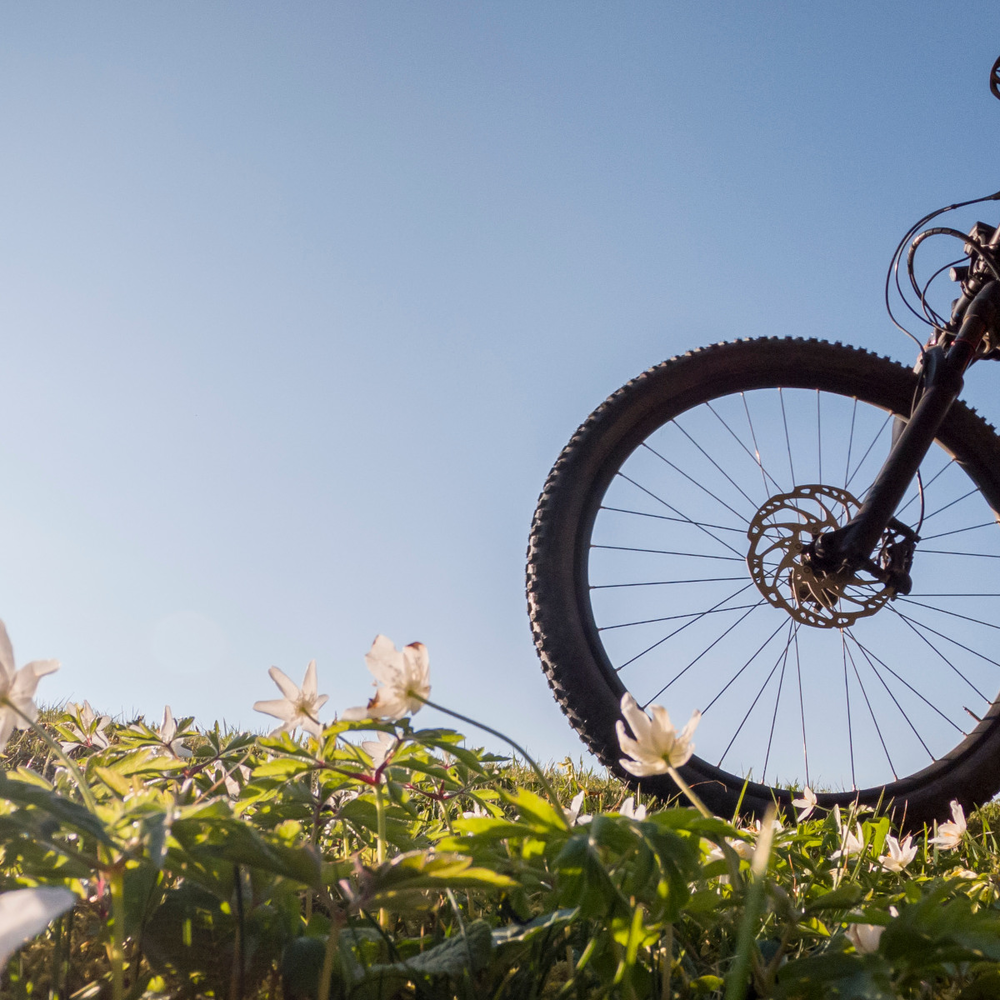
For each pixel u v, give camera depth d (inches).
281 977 30.1
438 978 31.1
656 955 33.9
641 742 31.7
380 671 32.5
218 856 26.4
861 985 25.2
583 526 100.4
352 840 53.3
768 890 30.4
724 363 107.8
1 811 31.0
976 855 66.1
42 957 36.1
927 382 101.0
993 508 112.4
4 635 28.5
